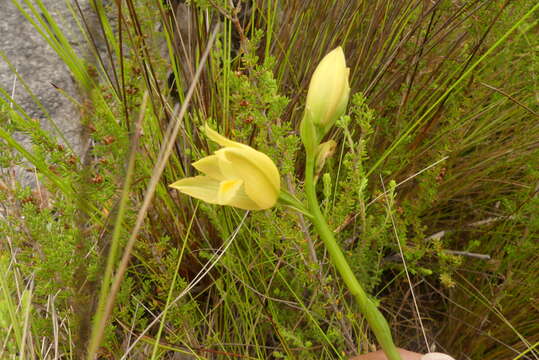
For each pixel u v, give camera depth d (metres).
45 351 0.25
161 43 0.34
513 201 0.31
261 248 0.26
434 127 0.33
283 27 0.32
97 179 0.23
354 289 0.16
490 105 0.31
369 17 0.33
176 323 0.25
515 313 0.30
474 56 0.31
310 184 0.16
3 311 0.21
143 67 0.26
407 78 0.31
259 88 0.23
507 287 0.30
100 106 0.23
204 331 0.28
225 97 0.27
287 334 0.24
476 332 0.31
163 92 0.30
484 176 0.34
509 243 0.32
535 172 0.29
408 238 0.32
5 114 0.25
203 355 0.27
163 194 0.28
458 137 0.30
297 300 0.28
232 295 0.28
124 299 0.24
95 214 0.27
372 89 0.31
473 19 0.32
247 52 0.23
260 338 0.29
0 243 0.28
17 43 0.39
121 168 0.23
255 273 0.28
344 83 0.16
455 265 0.29
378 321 0.16
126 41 0.26
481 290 0.32
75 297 0.20
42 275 0.23
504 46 0.32
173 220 0.29
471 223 0.33
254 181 0.16
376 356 0.21
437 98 0.33
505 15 0.30
